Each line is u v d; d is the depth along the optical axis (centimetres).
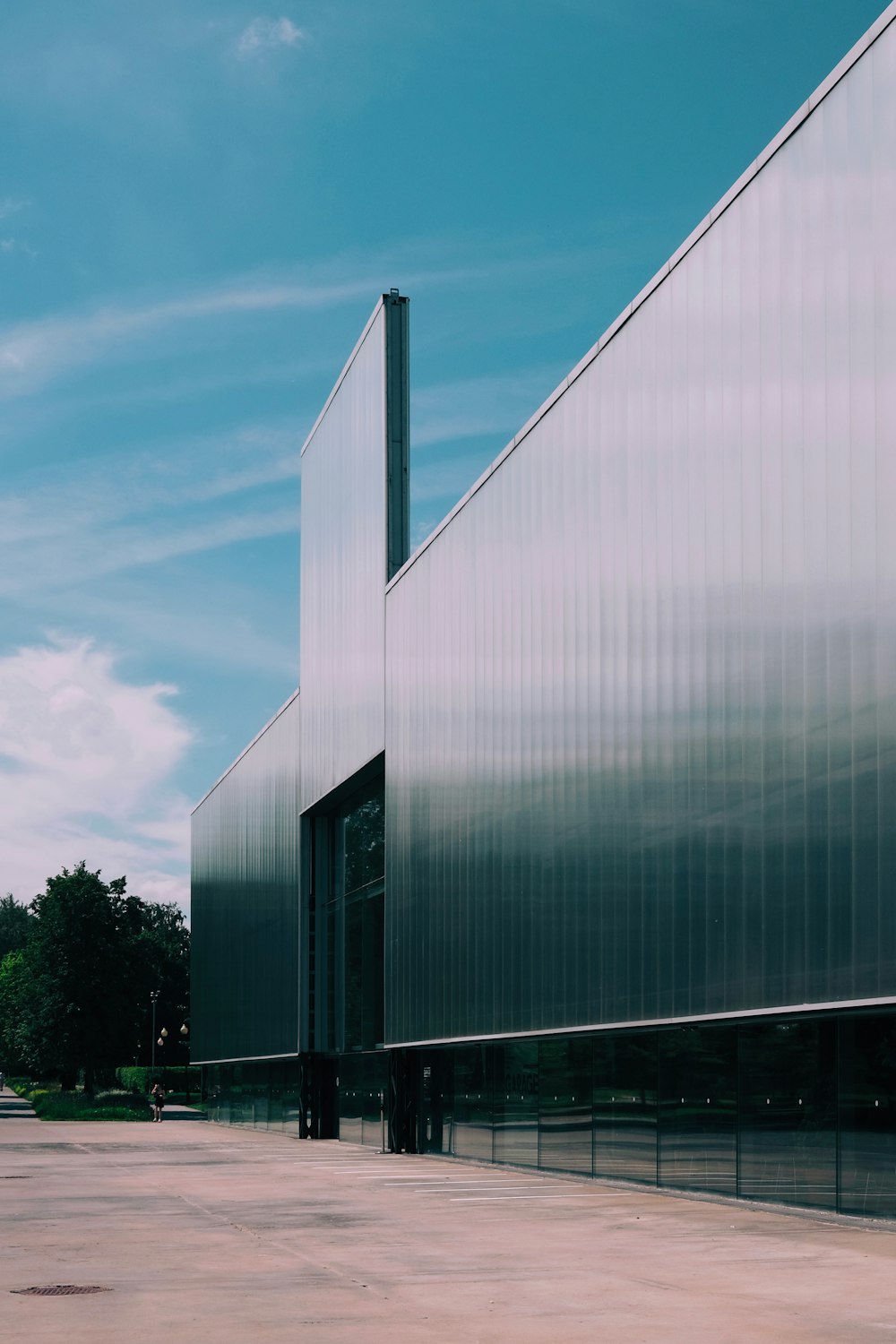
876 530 1758
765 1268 1487
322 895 5147
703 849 2181
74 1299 1339
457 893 3372
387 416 4153
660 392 2370
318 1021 5069
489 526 3203
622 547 2509
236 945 6475
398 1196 2495
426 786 3644
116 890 10419
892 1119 1814
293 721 5366
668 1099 2434
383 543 4122
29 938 10300
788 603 1958
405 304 4225
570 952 2698
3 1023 13712
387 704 4025
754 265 2070
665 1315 1206
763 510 2030
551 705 2823
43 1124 7069
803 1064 2030
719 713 2144
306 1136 5078
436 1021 3509
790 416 1964
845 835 1805
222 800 7000
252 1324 1186
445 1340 1104
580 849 2662
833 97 1875
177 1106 9912
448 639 3488
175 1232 1959
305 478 5303
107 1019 9969
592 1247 1698
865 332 1791
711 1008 2142
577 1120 2817
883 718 1734
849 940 1788
